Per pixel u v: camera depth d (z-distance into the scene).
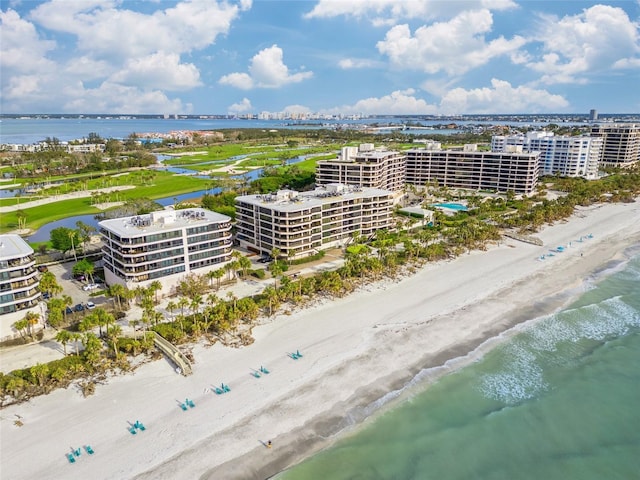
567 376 94.44
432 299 126.81
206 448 72.38
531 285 138.12
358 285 135.00
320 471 69.19
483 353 101.69
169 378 89.31
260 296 123.44
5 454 70.06
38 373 84.31
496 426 80.00
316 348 100.44
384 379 91.12
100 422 77.25
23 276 102.00
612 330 112.88
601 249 172.25
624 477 70.25
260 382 88.50
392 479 68.44
